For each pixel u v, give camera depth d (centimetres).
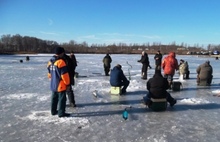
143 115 861
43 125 738
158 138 653
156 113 888
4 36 12650
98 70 2562
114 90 1200
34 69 2623
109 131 699
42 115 834
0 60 4528
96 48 15075
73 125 741
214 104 1034
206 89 1409
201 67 1538
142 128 729
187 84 1606
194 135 680
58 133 677
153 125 757
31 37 12900
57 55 790
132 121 793
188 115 869
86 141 627
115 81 1188
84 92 1249
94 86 1441
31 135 661
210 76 1538
